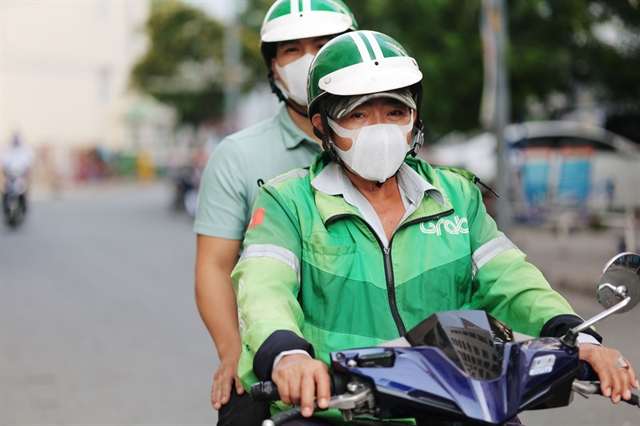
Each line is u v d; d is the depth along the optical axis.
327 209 3.16
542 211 16.45
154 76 50.47
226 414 3.56
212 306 4.05
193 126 54.03
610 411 6.50
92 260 16.08
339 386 2.57
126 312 10.82
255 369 2.77
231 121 35.97
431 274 3.16
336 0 4.39
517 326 3.15
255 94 50.94
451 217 3.26
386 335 3.09
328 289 3.11
